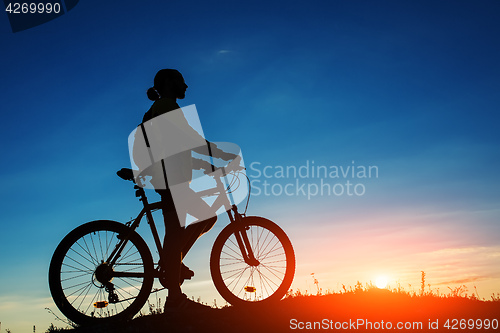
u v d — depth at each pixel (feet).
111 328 14.19
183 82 16.47
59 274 14.74
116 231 15.40
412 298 18.16
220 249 16.52
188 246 15.81
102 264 15.06
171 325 14.17
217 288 16.30
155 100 16.28
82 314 14.85
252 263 16.62
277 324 14.61
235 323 14.57
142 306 15.26
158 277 15.46
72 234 15.03
